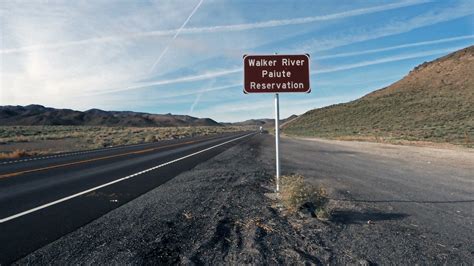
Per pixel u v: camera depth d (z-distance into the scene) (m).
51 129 83.81
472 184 11.95
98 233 6.02
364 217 7.48
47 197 9.16
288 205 7.50
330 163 17.98
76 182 11.66
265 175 13.38
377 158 20.38
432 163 17.84
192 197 9.11
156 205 8.17
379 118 71.56
